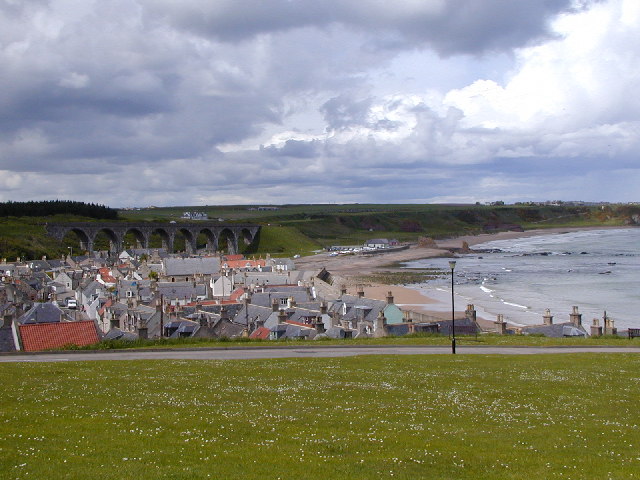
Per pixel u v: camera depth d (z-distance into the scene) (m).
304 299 89.44
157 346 50.34
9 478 15.43
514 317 108.88
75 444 19.09
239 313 79.69
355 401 27.50
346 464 17.84
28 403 25.56
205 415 23.84
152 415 23.61
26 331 52.34
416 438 21.28
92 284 113.12
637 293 143.38
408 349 49.41
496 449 20.19
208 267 146.00
